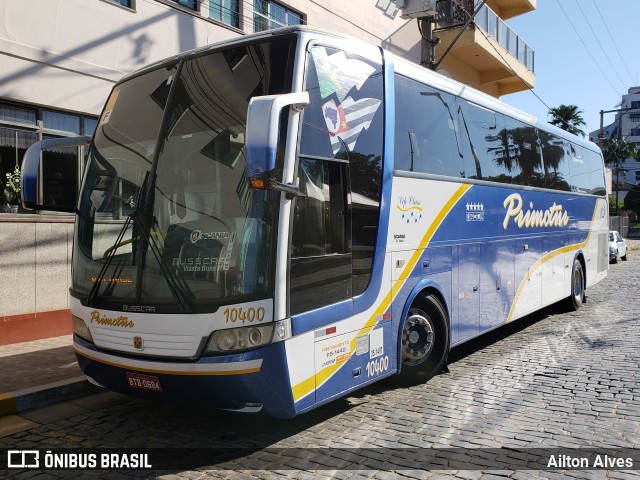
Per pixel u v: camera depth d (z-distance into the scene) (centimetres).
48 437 538
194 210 487
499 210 871
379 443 509
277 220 466
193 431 546
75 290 552
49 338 884
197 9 1124
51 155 906
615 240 2822
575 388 662
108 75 961
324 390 508
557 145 1145
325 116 525
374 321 579
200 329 460
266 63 509
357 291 555
